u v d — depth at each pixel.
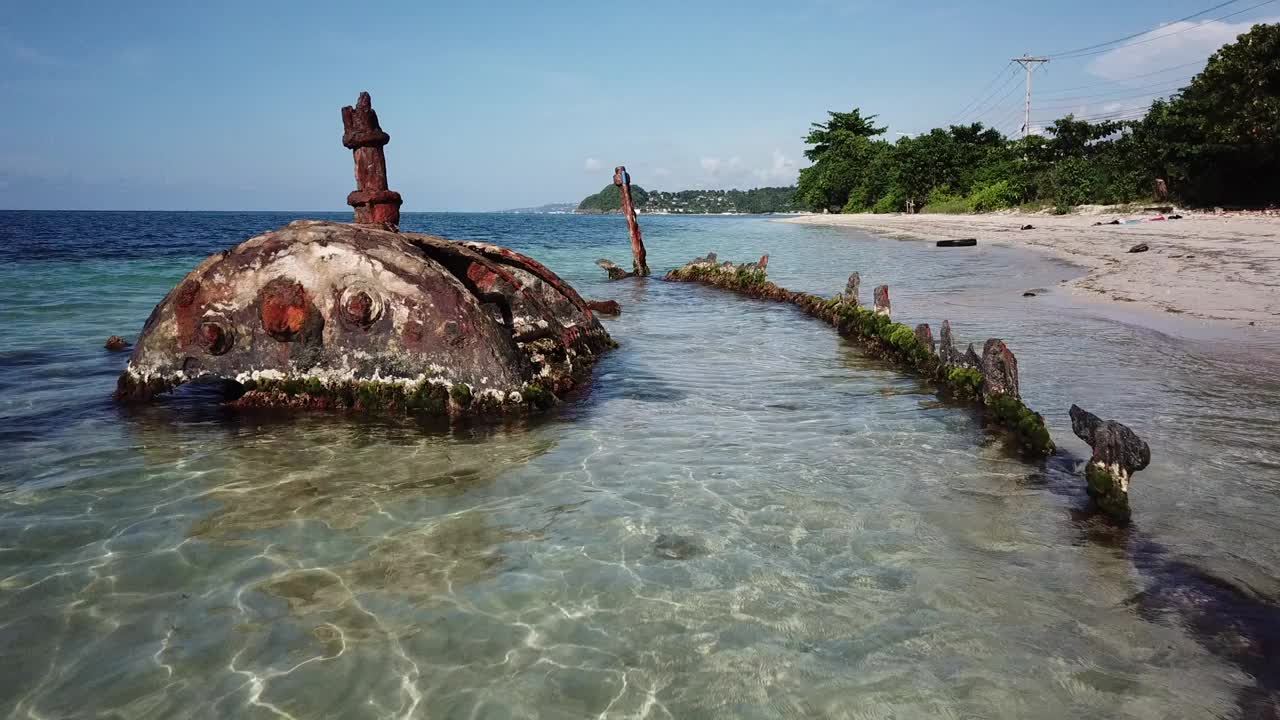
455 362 7.20
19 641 3.50
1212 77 38.34
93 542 4.48
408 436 6.57
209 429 6.74
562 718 3.01
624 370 9.41
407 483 5.46
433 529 4.69
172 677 3.25
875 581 4.03
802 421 7.06
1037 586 3.95
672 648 3.47
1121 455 4.69
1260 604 3.72
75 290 18.09
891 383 8.67
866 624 3.63
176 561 4.26
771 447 6.26
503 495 5.23
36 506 5.00
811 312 14.61
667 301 17.47
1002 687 3.16
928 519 4.80
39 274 22.17
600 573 4.14
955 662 3.33
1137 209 43.31
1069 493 5.20
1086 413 5.05
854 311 12.05
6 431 6.63
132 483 5.43
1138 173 45.88
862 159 99.00
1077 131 58.56
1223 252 19.56
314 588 3.97
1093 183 50.81
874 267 24.39
